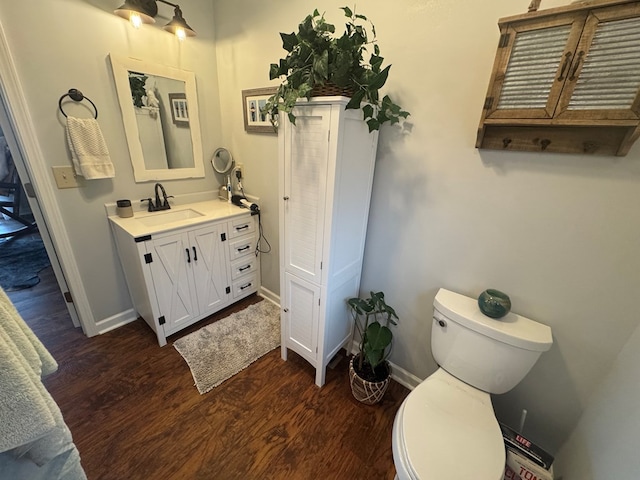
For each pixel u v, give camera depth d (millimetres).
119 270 1963
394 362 1704
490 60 1024
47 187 1555
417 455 894
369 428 1392
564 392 1136
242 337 1970
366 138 1280
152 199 2006
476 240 1226
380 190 1469
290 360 1796
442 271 1368
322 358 1532
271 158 2016
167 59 1869
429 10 1112
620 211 904
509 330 1064
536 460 1067
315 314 1478
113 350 1801
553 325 1107
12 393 503
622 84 773
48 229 1655
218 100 2219
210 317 2170
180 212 2088
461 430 983
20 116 1403
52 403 618
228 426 1369
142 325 2041
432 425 996
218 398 1512
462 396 1132
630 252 913
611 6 734
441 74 1144
